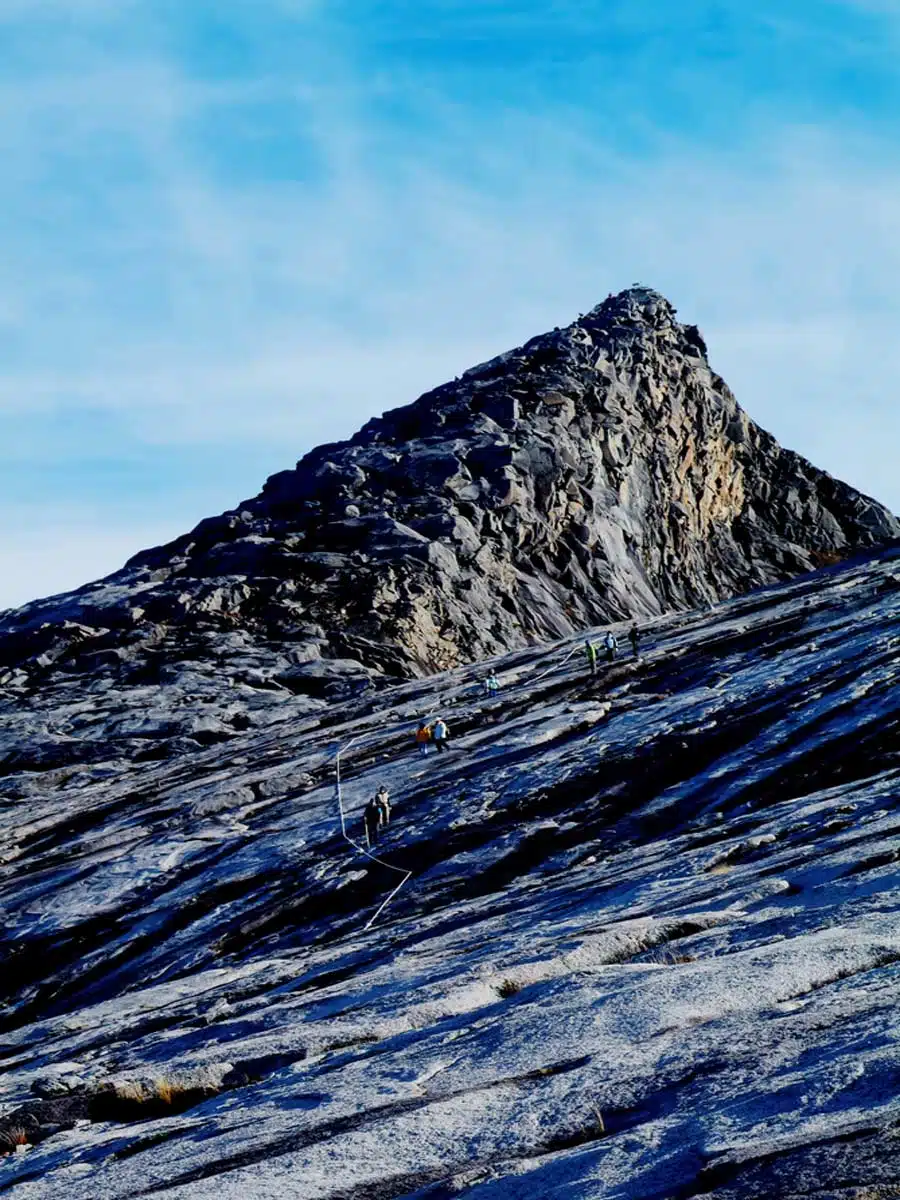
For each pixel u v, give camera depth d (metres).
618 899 22.22
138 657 93.25
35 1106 13.75
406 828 41.28
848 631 56.94
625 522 125.12
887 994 9.83
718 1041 9.60
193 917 39.22
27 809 65.81
